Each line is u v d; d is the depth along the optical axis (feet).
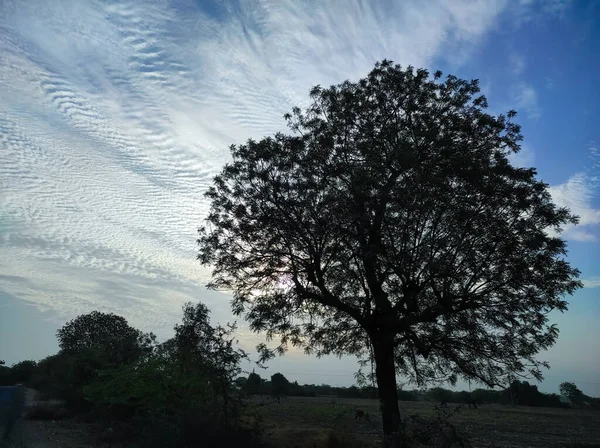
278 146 57.52
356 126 57.77
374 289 55.42
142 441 53.42
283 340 61.41
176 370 60.90
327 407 128.98
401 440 42.83
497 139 54.80
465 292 51.03
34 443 55.77
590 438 80.69
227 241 59.77
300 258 57.57
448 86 56.65
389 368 55.93
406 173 51.75
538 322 50.85
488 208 50.42
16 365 195.42
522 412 144.56
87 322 148.36
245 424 54.95
